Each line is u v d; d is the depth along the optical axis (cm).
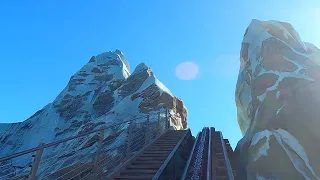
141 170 1077
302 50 2920
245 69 3269
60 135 4822
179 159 1423
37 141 4825
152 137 2189
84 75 6712
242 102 3183
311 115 1931
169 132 2172
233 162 2050
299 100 2088
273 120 2084
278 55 2717
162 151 1420
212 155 1259
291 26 3447
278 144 1861
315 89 2109
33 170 616
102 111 5112
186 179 934
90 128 3212
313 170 1658
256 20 3631
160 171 982
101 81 6556
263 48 2956
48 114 5559
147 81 4384
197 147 1490
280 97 2202
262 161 1845
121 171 1062
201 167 938
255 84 2634
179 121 3341
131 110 3578
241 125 3306
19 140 5081
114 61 7369
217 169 1159
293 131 1917
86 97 5900
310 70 2406
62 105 5703
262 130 2102
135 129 2411
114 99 5184
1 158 524
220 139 1888
